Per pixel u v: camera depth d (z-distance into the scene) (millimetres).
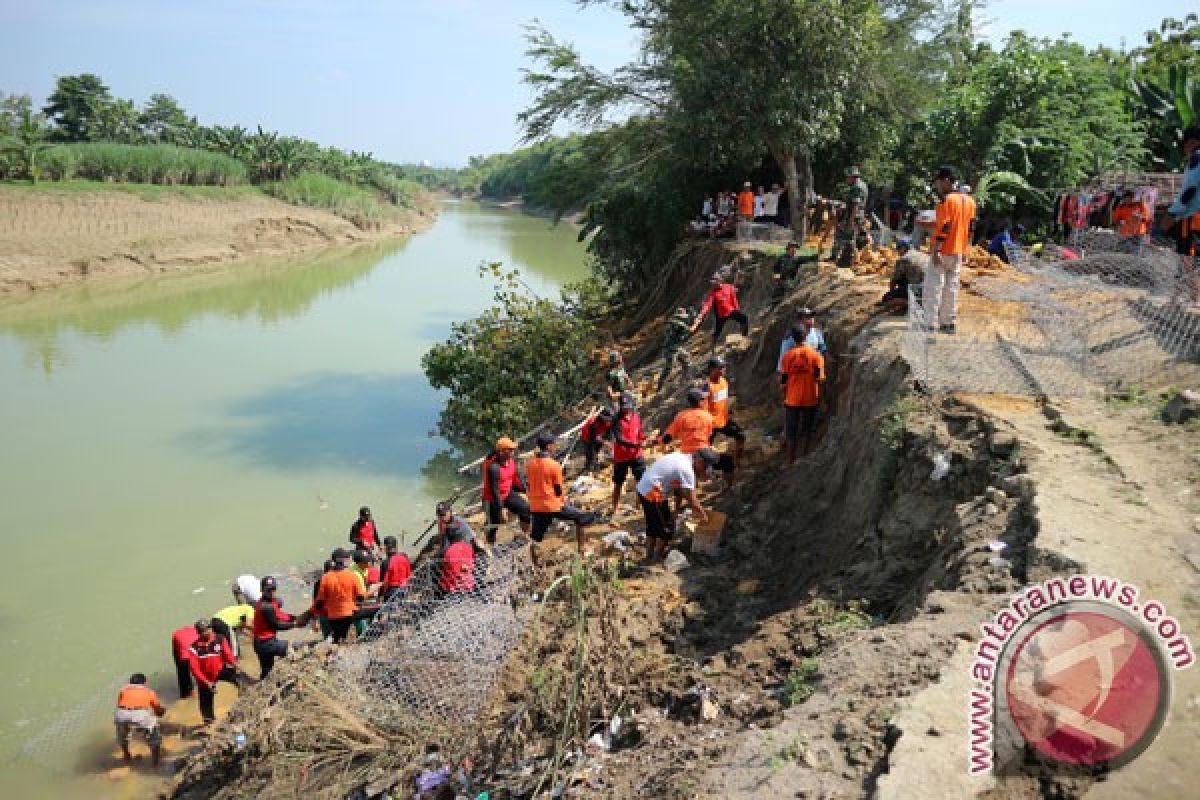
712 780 4684
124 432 19312
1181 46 25406
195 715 9703
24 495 15711
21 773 8742
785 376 10836
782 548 9211
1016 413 7840
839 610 6832
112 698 10000
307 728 7461
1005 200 19422
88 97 78312
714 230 23453
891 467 7934
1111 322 9633
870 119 23219
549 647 7773
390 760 6984
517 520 12148
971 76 22406
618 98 23375
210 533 14203
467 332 19828
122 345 28406
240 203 60719
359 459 17656
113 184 54250
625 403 11094
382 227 74500
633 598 8648
